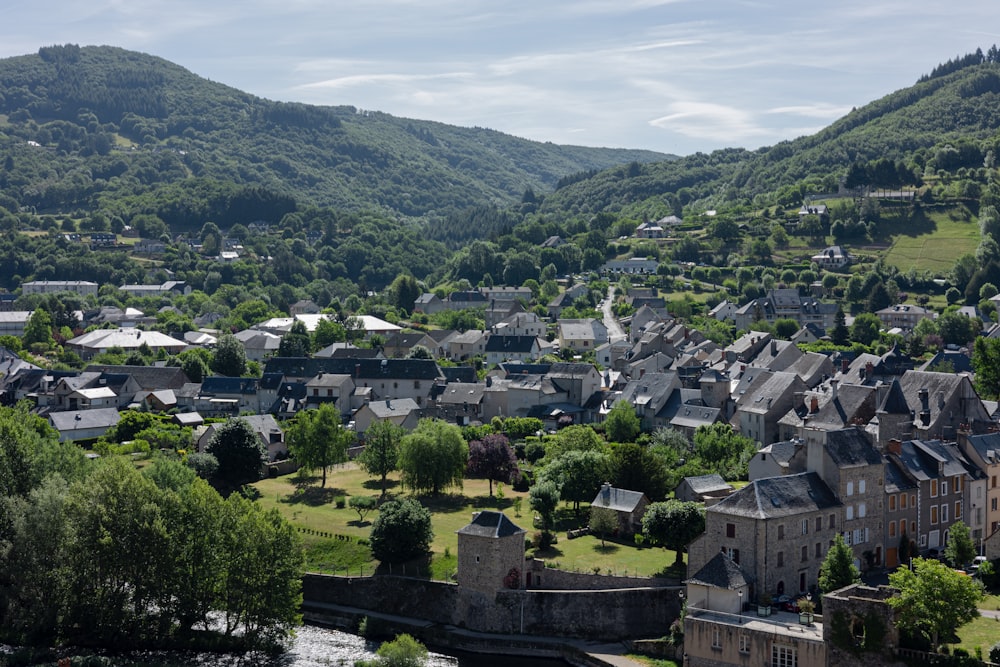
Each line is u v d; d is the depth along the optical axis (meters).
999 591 138.75
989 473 167.25
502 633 154.38
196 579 154.75
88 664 140.75
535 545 171.00
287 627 157.38
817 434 149.25
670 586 148.25
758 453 171.25
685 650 130.25
